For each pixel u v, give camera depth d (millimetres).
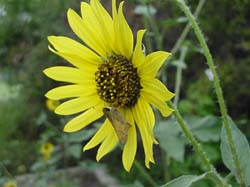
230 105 412
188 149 356
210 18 410
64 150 410
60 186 392
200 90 406
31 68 512
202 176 149
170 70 443
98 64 161
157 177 362
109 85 158
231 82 411
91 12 155
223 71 411
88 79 163
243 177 160
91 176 469
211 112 396
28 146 457
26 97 519
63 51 160
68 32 486
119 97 157
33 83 514
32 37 508
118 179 449
